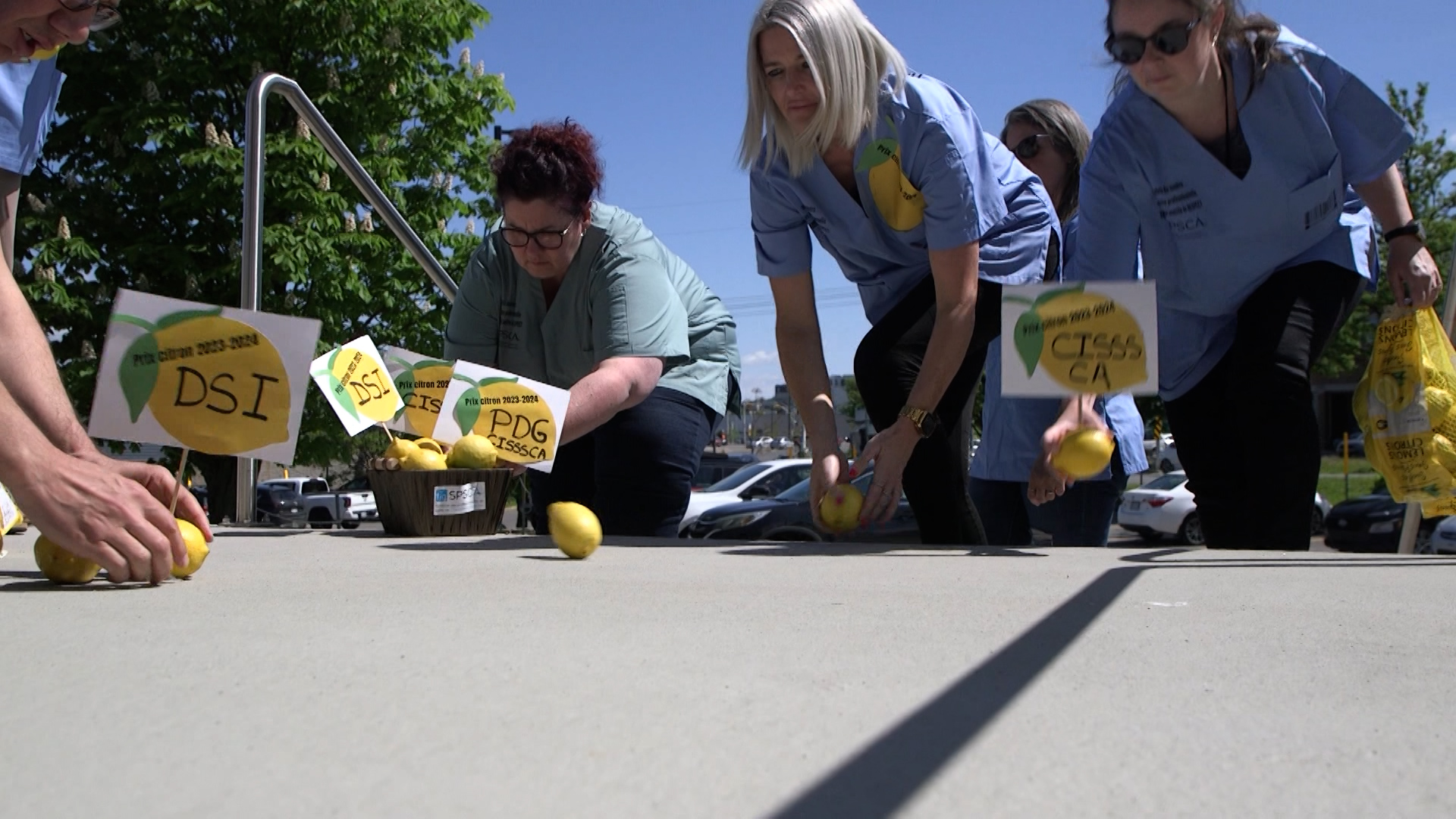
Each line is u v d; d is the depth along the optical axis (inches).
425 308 442.9
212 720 39.4
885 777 33.8
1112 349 93.4
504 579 75.5
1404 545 121.0
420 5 441.4
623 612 61.7
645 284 123.8
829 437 109.4
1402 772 35.1
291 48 431.2
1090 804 31.9
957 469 114.1
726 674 46.6
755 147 106.0
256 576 76.7
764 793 32.2
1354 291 107.7
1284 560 88.2
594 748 36.4
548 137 117.6
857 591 70.1
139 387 77.6
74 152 433.4
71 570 70.3
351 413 112.0
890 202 106.0
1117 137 107.0
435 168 454.6
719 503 462.3
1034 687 44.9
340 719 39.6
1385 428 93.8
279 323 79.2
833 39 96.3
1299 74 97.0
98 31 79.1
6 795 31.9
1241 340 106.1
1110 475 143.2
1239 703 42.9
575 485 140.3
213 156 393.7
